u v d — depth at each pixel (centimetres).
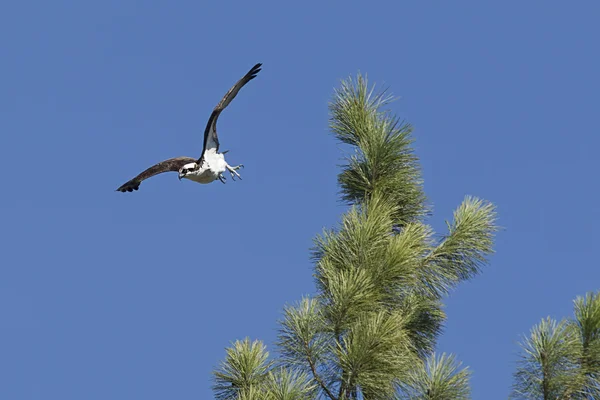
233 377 1216
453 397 1137
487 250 1347
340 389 1160
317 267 1259
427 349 1359
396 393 1155
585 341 1080
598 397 1072
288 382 1128
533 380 1074
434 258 1337
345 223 1277
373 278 1219
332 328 1181
